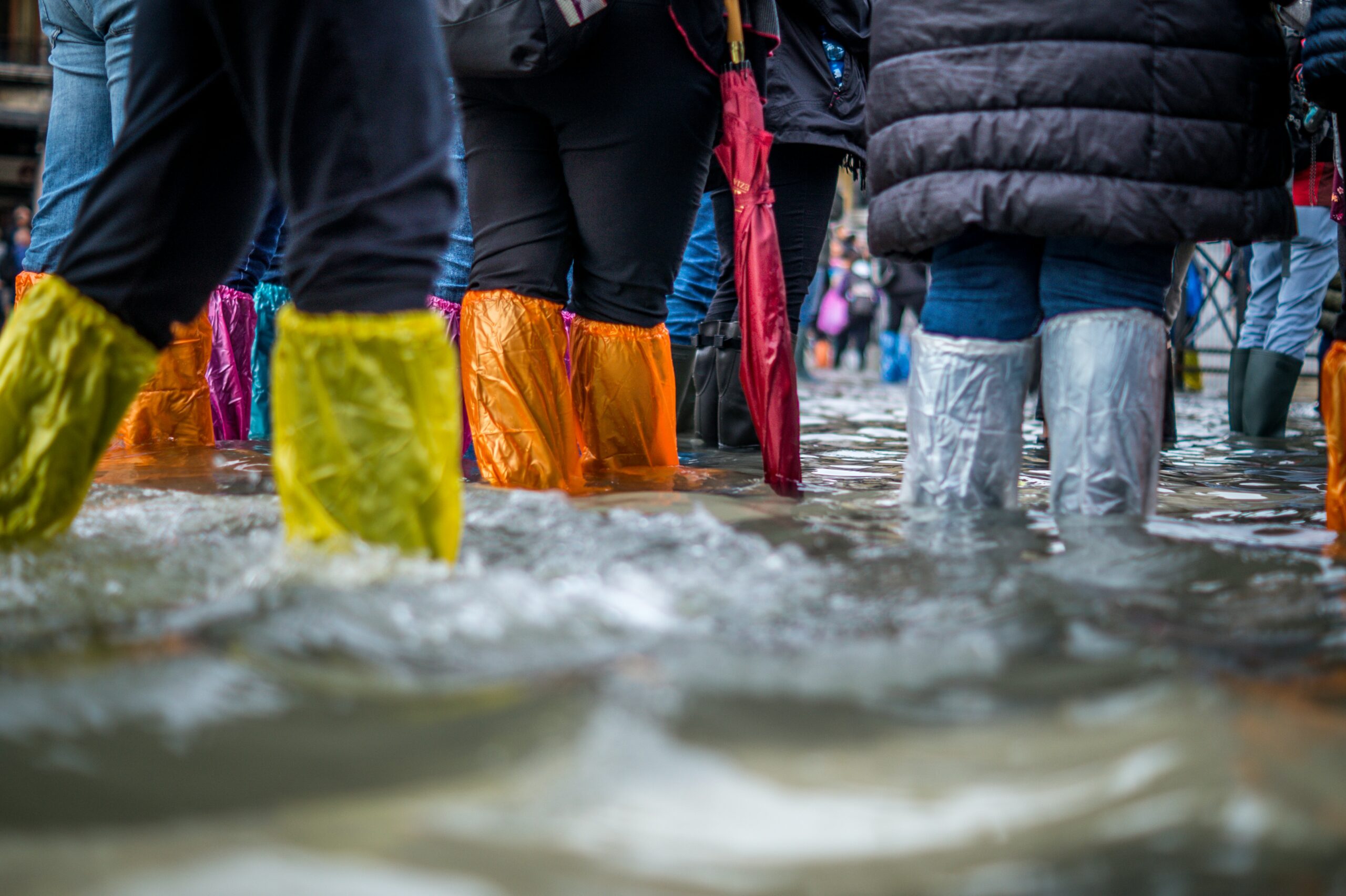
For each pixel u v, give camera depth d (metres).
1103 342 2.64
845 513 2.75
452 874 0.88
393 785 1.03
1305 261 5.97
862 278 19.41
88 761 1.07
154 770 1.05
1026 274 2.78
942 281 2.84
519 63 3.21
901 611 1.68
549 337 3.48
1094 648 1.48
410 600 1.58
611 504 2.88
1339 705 1.31
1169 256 2.74
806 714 1.21
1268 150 2.67
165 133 2.20
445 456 1.95
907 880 0.90
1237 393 6.55
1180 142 2.55
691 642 1.47
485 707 1.21
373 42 1.94
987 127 2.60
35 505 2.19
